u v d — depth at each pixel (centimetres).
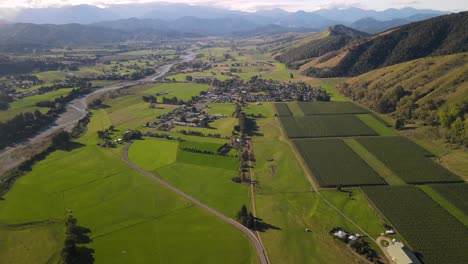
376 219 11906
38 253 10362
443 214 12031
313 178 14975
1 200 13438
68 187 14412
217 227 11631
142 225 11762
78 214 12425
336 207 12750
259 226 11700
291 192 13900
